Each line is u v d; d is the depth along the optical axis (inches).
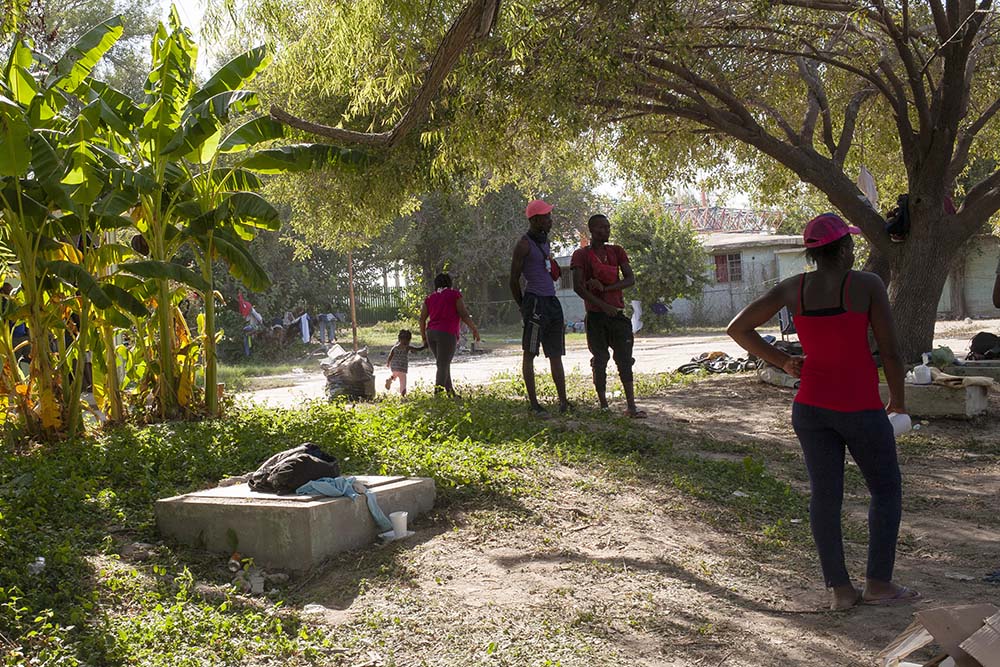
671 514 256.7
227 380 839.7
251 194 412.5
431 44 444.8
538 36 445.4
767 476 309.0
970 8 486.3
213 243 410.0
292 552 213.0
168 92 390.0
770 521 257.6
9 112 319.0
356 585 200.8
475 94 455.5
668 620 179.5
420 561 212.4
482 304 1617.9
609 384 568.4
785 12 510.9
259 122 422.3
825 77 690.2
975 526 256.5
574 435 351.9
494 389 541.3
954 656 128.5
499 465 290.0
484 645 167.8
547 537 229.3
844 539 240.7
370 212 626.8
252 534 217.6
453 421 368.5
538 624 176.9
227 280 1196.5
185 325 426.9
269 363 1154.7
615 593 193.6
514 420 385.7
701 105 523.2
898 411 183.8
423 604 187.5
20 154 323.0
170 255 412.8
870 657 163.3
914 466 340.2
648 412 446.9
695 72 540.1
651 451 340.5
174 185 413.7
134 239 460.4
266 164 425.1
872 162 772.6
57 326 360.5
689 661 162.4
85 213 366.9
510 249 1544.0
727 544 232.2
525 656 162.6
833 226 182.2
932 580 206.2
